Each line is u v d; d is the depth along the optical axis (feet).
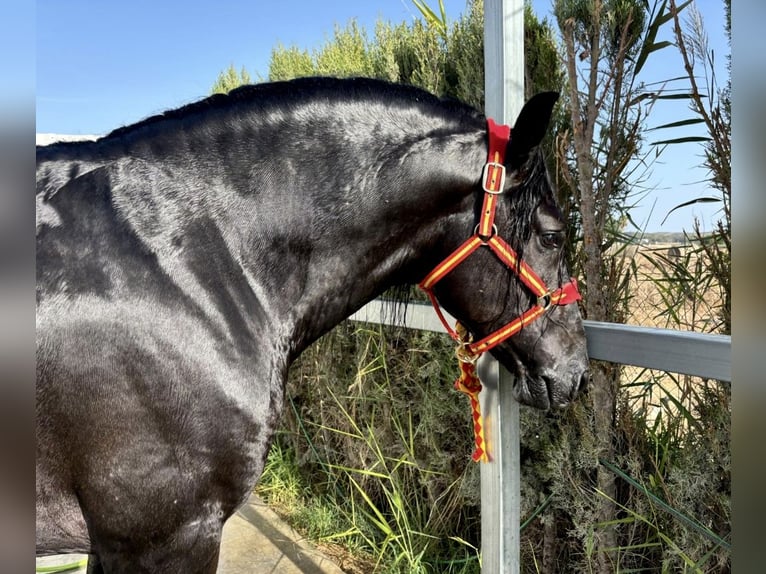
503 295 4.29
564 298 4.28
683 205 5.57
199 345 3.66
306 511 9.07
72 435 3.47
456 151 4.18
